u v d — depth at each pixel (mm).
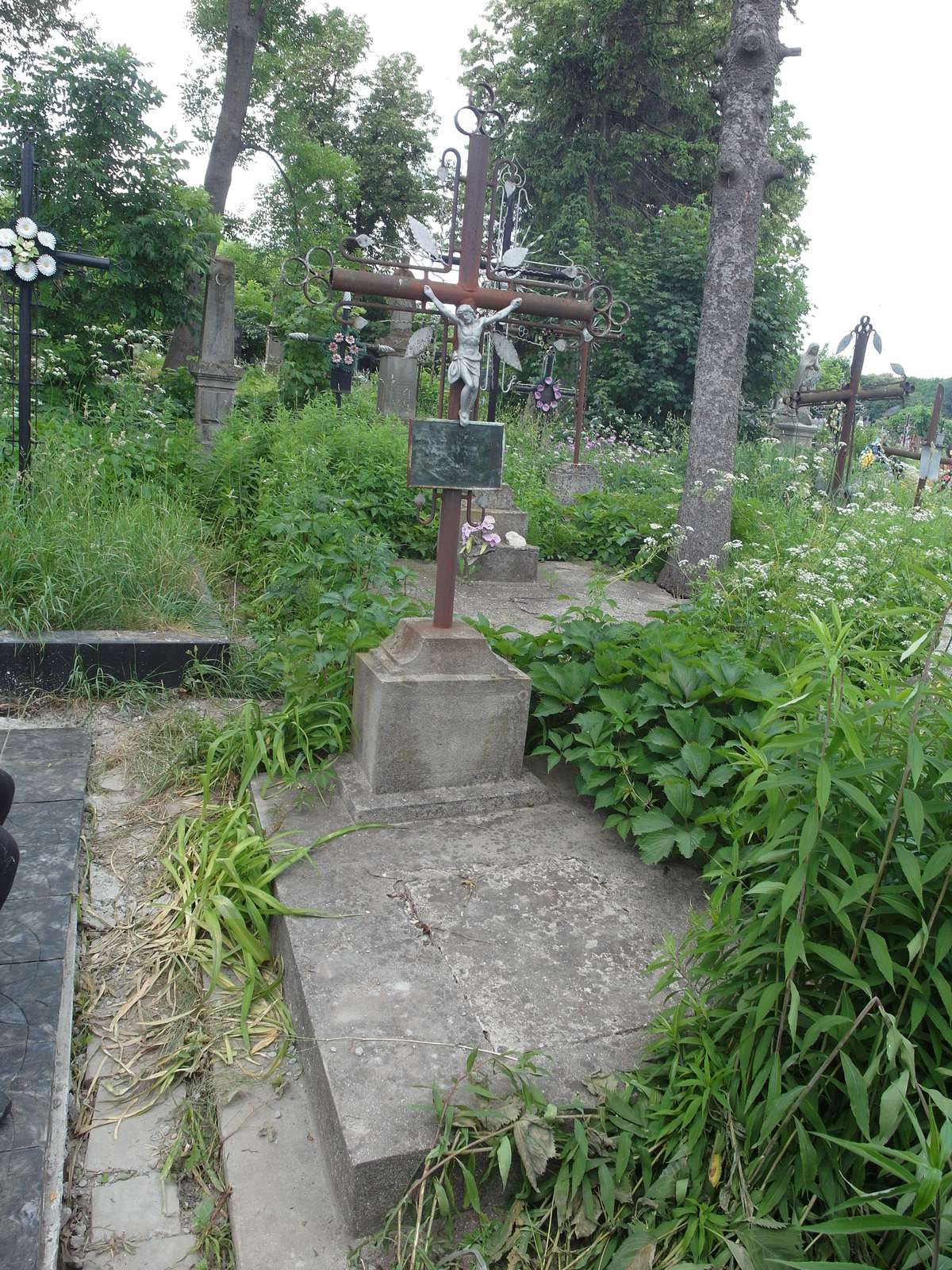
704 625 4734
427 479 3262
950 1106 1463
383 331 15445
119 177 9820
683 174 21891
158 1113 2287
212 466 7211
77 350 8984
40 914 2668
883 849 1804
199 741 3795
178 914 2875
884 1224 1424
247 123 23969
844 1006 1788
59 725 4020
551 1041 2232
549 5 20375
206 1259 1932
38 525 4703
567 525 8070
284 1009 2535
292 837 3092
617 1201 1941
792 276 16703
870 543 6305
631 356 15953
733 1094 1945
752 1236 1731
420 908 2744
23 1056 2141
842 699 1849
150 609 4664
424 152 32750
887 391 10141
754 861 1841
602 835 3264
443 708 3307
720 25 21016
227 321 8664
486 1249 1904
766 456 11930
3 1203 1777
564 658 3795
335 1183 2002
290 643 3896
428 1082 2086
